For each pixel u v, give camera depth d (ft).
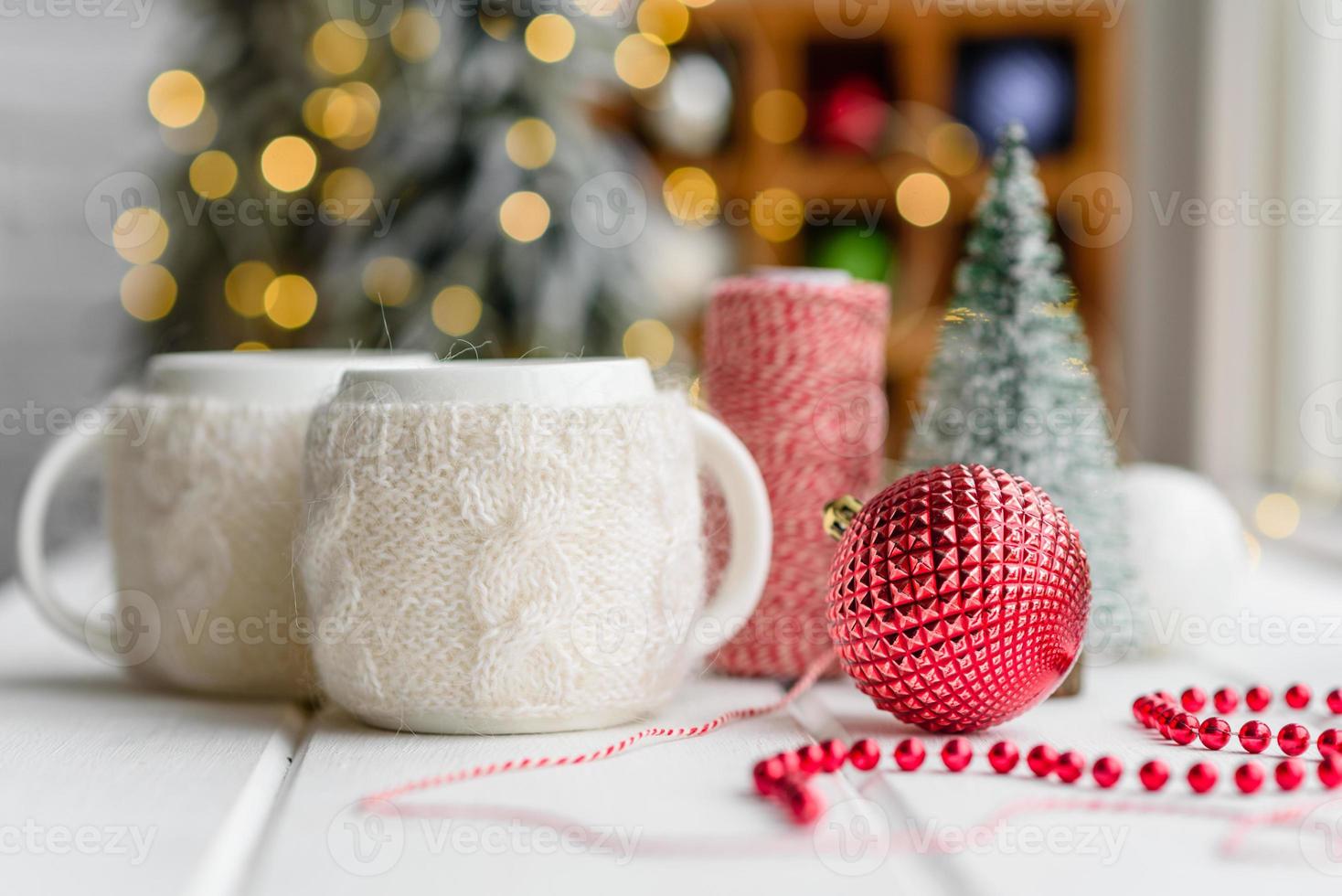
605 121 5.06
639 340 3.87
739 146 5.19
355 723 1.56
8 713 1.62
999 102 4.98
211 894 1.23
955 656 1.44
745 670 1.74
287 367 1.64
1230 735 1.45
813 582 1.72
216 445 1.62
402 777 1.38
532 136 3.76
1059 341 1.74
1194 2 3.85
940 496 1.47
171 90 4.12
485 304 3.74
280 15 4.03
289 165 3.86
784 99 5.15
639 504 1.49
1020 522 1.46
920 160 5.04
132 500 1.67
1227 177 3.67
